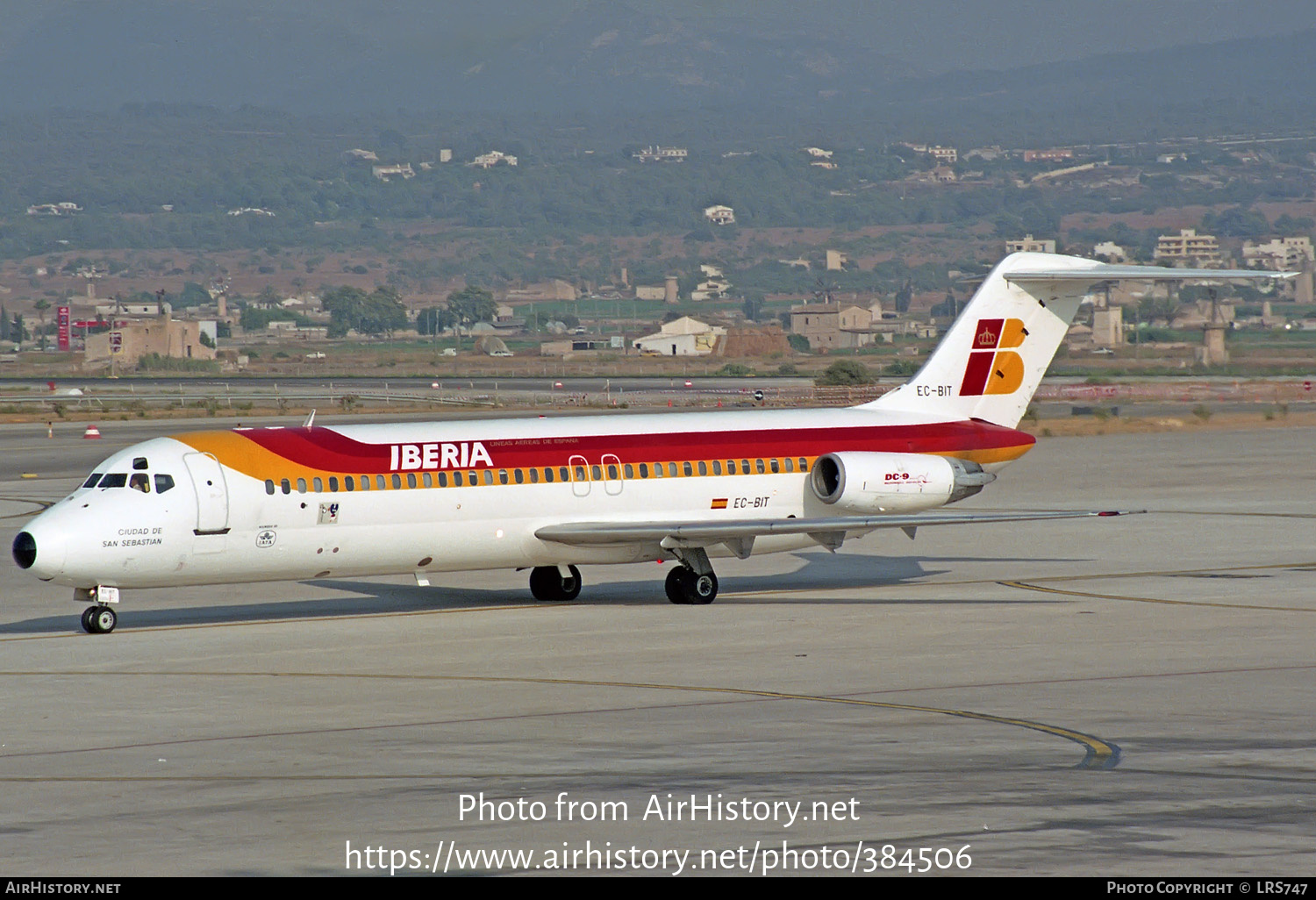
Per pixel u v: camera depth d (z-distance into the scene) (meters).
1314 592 93.25
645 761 51.50
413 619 88.31
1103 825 42.81
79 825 44.59
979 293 106.56
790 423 101.50
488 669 70.88
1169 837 41.66
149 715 61.19
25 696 65.69
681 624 84.75
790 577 106.56
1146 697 61.94
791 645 76.88
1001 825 43.06
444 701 63.22
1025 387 108.38
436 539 89.56
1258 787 47.06
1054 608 88.69
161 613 92.62
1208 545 118.12
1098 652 73.31
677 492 96.12
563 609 92.31
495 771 50.38
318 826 43.94
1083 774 48.88
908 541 126.19
